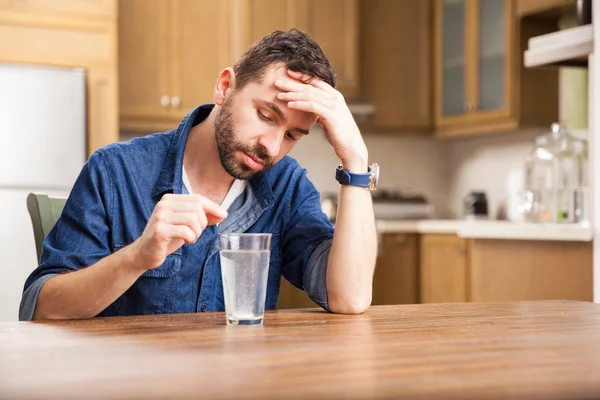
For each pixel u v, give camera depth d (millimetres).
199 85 4188
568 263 2588
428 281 4289
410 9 4750
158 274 1469
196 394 696
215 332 1079
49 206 1640
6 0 3531
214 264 1525
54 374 782
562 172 3078
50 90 3527
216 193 1543
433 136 4805
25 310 1300
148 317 1254
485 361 867
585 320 1233
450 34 4625
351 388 725
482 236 2912
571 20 4062
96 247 1420
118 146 1504
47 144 3514
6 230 3432
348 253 1372
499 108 4234
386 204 4727
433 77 4777
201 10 4188
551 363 857
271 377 771
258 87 1336
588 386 749
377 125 4672
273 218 1592
